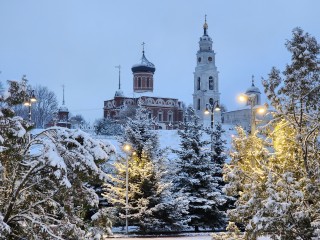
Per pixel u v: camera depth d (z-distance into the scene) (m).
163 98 104.31
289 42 15.62
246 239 14.12
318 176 14.21
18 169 11.11
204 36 111.50
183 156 33.62
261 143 15.74
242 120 106.44
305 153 14.91
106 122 83.00
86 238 11.30
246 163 15.23
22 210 11.15
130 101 101.00
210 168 33.38
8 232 9.98
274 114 15.82
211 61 110.50
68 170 10.80
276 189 13.73
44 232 10.84
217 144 36.44
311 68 15.32
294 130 15.55
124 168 30.36
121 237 28.06
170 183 30.36
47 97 107.06
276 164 15.01
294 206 13.55
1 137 10.15
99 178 10.89
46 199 11.09
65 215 11.34
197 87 109.94
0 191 11.20
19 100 11.32
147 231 30.20
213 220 32.78
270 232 13.88
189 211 32.56
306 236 13.87
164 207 29.89
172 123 103.56
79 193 11.24
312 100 15.34
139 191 30.12
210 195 32.31
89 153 10.76
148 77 106.12
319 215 14.02
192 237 28.25
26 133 10.98
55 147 10.34
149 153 30.94
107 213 11.62
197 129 34.19
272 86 15.66
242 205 14.52
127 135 31.45
